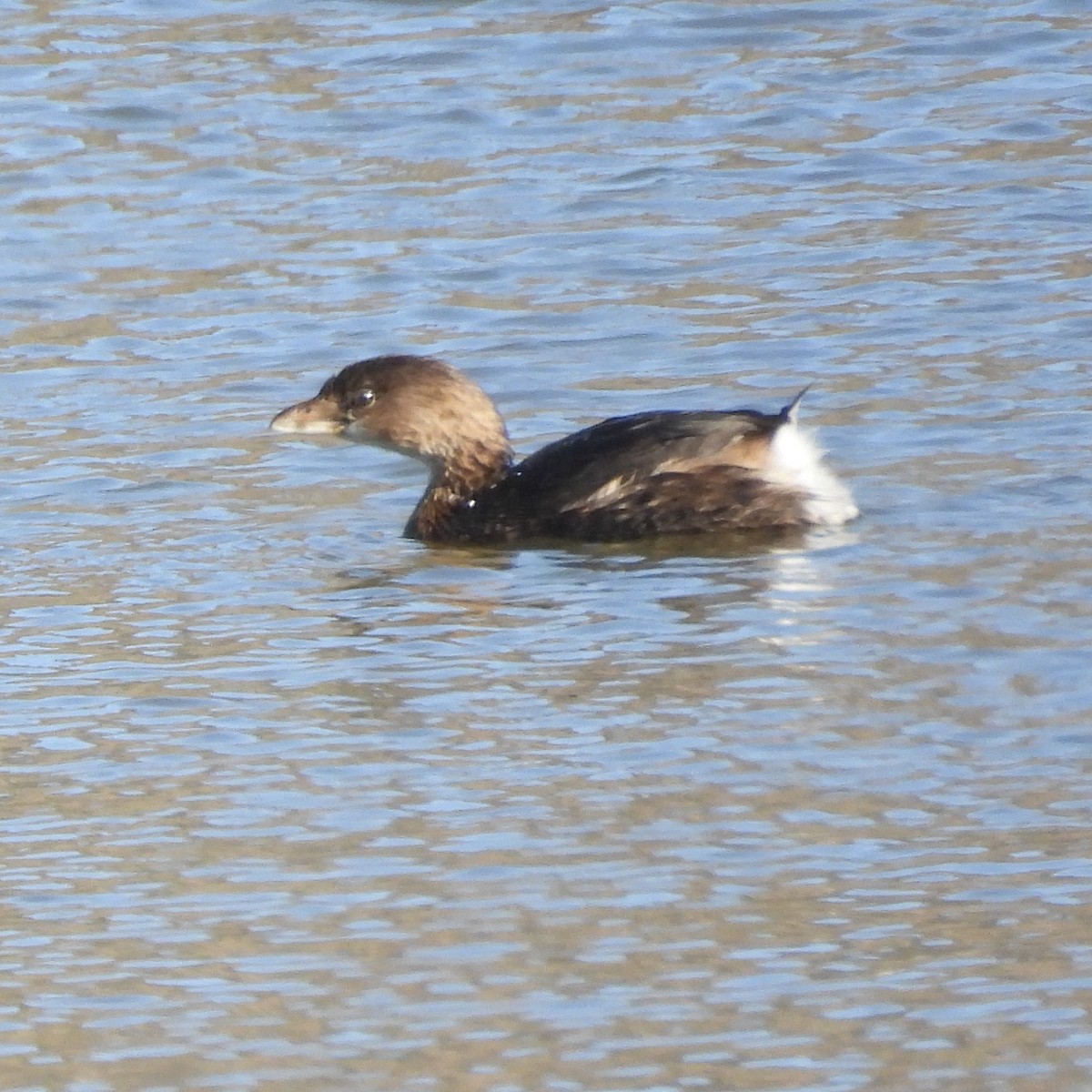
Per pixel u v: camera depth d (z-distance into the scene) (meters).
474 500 15.09
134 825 10.55
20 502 15.55
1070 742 10.98
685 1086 8.23
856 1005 8.73
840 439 15.98
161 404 17.56
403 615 13.30
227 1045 8.62
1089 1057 8.29
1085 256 19.55
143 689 12.23
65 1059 8.56
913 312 18.56
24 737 11.62
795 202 21.30
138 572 14.20
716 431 14.80
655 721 11.50
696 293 19.39
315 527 15.14
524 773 10.95
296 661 12.59
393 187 22.11
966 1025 8.55
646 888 9.73
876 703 11.57
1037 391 16.61
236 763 11.21
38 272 20.45
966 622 12.61
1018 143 22.36
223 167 22.69
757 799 10.55
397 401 15.34
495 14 26.44
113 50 25.61
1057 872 9.72
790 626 12.74
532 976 9.03
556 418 17.02
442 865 10.02
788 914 9.46
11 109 24.12
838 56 24.88
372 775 11.00
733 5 26.31
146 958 9.30
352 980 9.06
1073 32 25.19
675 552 14.25
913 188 21.45
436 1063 8.45
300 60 25.25
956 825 10.19
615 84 24.38
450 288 19.81
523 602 13.47
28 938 9.49
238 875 10.01
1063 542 13.77
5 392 17.89
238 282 20.12
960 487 14.89
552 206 21.50
